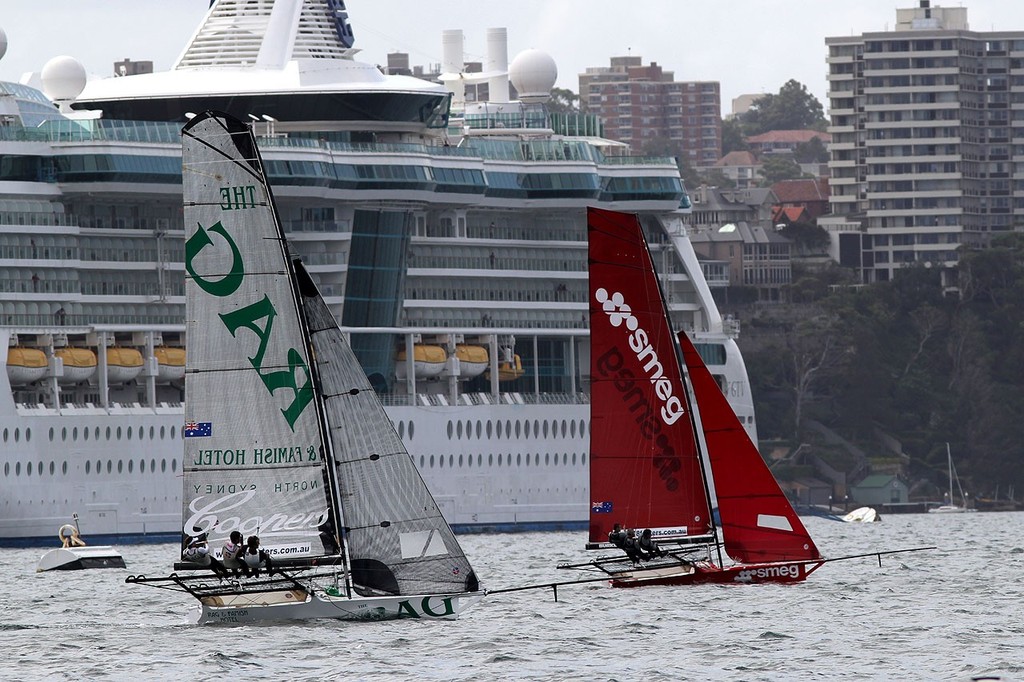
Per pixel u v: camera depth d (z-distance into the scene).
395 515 183.50
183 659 173.50
